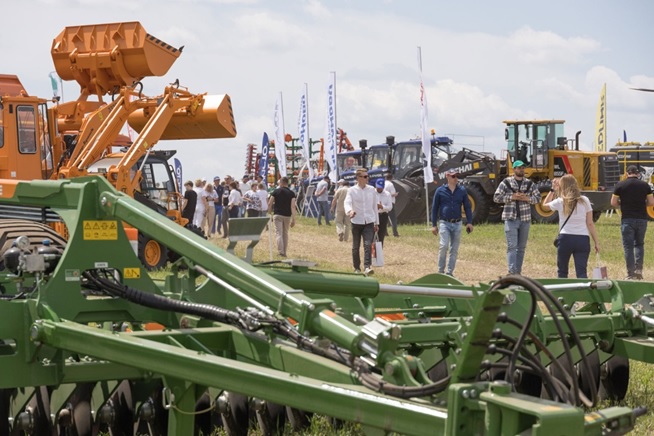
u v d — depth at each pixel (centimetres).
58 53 1747
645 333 708
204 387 498
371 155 3544
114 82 1753
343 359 443
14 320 529
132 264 596
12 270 562
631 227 1564
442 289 673
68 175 1644
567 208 1251
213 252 516
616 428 363
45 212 780
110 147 1759
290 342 490
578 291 729
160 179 1850
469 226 1566
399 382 404
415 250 2319
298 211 4459
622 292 712
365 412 392
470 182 3316
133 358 478
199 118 1739
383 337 412
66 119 1752
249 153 5619
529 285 366
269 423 604
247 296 518
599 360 714
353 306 661
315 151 5216
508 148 3425
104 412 570
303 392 413
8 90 1641
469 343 372
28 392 563
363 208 1703
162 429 574
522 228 1467
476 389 361
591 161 3419
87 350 500
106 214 575
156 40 1716
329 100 3014
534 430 336
